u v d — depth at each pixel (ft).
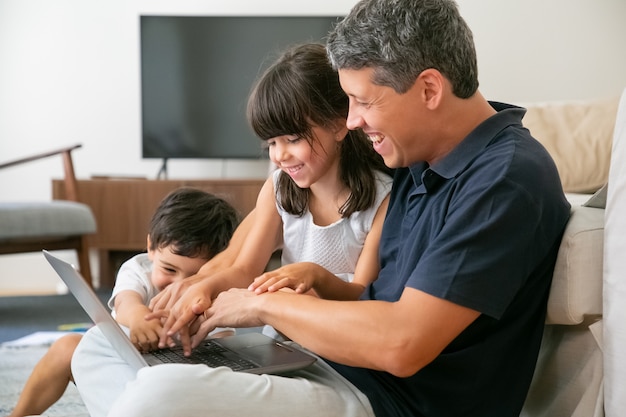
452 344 3.18
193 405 2.84
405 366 2.89
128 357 3.46
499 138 3.23
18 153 13.07
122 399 2.89
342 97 3.99
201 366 3.01
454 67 3.14
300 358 3.45
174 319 3.77
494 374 3.24
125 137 13.24
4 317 9.84
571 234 3.29
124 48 13.12
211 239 4.97
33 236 9.43
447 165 3.26
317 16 12.92
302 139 3.98
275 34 12.94
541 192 3.06
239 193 12.16
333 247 4.42
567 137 7.71
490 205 2.93
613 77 13.37
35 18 12.94
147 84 12.92
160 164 13.39
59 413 5.49
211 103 13.03
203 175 13.53
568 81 13.35
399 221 3.75
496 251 2.90
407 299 2.92
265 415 2.96
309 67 3.95
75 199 10.64
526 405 3.79
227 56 12.96
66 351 4.52
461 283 2.85
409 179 3.79
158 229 4.93
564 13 13.24
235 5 13.15
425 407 3.21
